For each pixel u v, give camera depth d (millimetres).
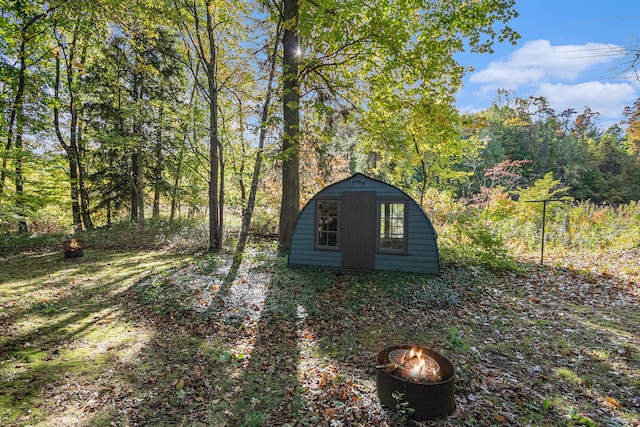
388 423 2916
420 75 8477
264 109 9625
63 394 3350
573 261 8797
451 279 7059
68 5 9484
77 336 4793
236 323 5281
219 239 10836
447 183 22781
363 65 10195
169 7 9406
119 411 3107
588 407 3205
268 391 3475
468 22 7879
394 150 9852
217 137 10867
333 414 3062
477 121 7750
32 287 6992
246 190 16109
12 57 12078
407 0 8406
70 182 13797
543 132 39906
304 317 5504
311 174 15992
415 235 7383
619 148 37562
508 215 12984
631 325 5066
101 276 8047
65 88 14281
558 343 4570
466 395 3328
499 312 5754
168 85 14336
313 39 8391
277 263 8453
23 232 12930
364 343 4660
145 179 15742
